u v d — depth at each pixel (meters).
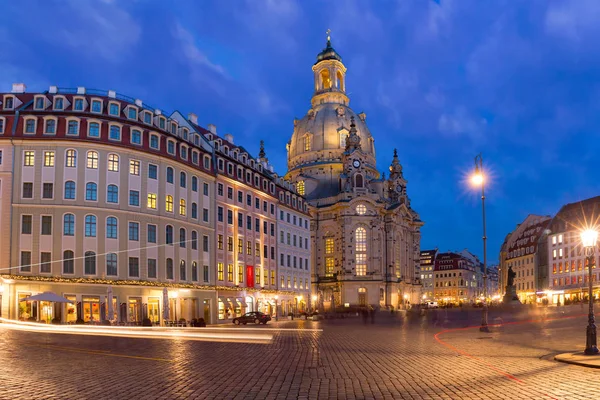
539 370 19.38
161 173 64.31
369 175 154.50
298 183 148.25
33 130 57.56
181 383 16.81
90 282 56.16
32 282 54.00
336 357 24.58
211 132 85.94
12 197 55.81
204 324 59.41
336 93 162.00
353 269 135.62
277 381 17.38
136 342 31.91
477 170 45.12
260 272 85.69
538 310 85.94
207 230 72.44
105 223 58.53
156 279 62.44
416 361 22.80
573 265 127.62
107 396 14.59
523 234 162.88
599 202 124.62
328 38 169.62
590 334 23.17
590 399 13.94
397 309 137.25
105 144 59.28
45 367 20.11
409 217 156.00
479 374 18.62
